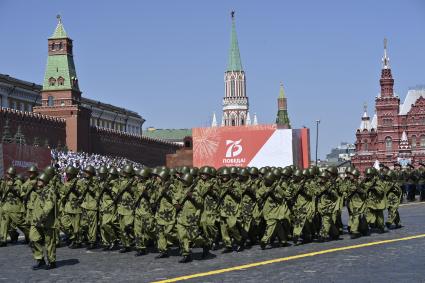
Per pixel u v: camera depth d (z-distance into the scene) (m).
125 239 18.72
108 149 88.69
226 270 14.53
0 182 22.33
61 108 80.94
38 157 38.28
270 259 16.17
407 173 41.28
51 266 15.63
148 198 18.11
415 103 113.69
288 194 19.02
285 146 31.75
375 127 120.00
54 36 91.44
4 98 87.19
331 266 14.62
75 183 20.39
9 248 20.53
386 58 116.44
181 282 13.12
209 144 32.78
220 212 17.98
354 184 20.70
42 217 15.18
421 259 15.33
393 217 23.22
